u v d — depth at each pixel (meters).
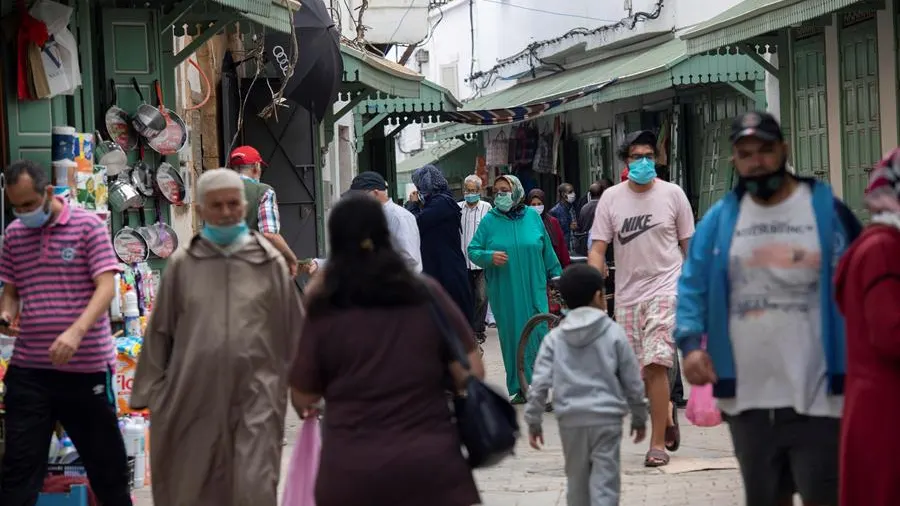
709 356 7.27
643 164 11.77
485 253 15.90
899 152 6.51
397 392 6.45
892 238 6.45
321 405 8.02
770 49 24.72
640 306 11.77
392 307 6.52
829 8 18.25
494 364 20.45
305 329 6.58
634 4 36.69
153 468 8.62
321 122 24.61
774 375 7.12
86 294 8.97
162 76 14.62
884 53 20.53
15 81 11.55
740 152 7.14
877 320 6.34
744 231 7.19
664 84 28.53
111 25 14.25
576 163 42.78
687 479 11.10
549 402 15.57
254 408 8.50
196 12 14.99
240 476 8.41
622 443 12.90
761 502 7.29
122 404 11.51
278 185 22.80
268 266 8.65
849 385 6.57
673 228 11.80
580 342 8.91
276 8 15.88
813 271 7.08
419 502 6.37
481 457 6.64
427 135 49.38
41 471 9.03
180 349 8.55
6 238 9.03
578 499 8.97
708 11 33.38
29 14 11.50
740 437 7.27
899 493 6.41
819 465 7.09
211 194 8.51
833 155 22.66
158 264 14.30
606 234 11.95
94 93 14.09
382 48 39.81
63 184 11.31
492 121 35.12
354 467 6.36
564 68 44.03
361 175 14.26
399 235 14.14
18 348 8.98
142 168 14.14
